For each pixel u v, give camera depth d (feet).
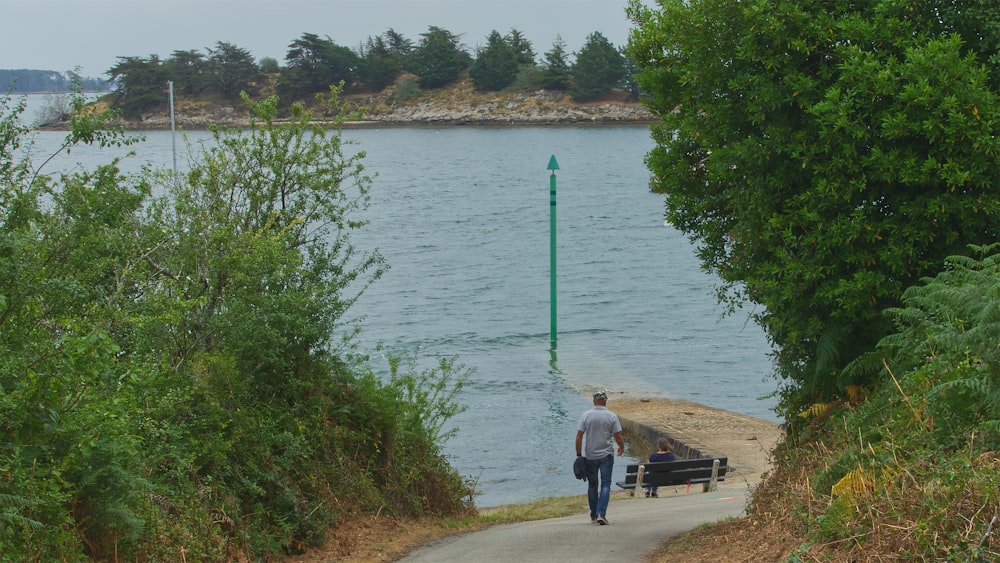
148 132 464.24
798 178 38.34
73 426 25.67
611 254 239.71
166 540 28.78
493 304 175.01
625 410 99.45
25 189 29.30
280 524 36.32
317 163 51.11
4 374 24.49
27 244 27.07
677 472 65.41
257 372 42.11
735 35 39.06
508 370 123.44
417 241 260.42
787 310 39.14
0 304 23.94
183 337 39.58
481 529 46.19
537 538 39.65
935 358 31.53
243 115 642.22
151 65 460.55
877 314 37.32
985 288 28.63
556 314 153.89
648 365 126.62
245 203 49.44
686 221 46.26
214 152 49.08
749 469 75.51
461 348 138.31
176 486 32.42
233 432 36.73
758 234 39.32
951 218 35.99
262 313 42.06
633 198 378.53
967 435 26.30
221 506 33.47
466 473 79.77
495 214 323.78
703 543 33.47
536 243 258.78
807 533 26.61
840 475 29.19
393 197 374.43
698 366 126.11
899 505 23.67
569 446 88.33
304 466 40.55
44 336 26.25
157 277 40.57
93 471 26.30
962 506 22.58
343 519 40.96
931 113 34.42
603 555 34.63
